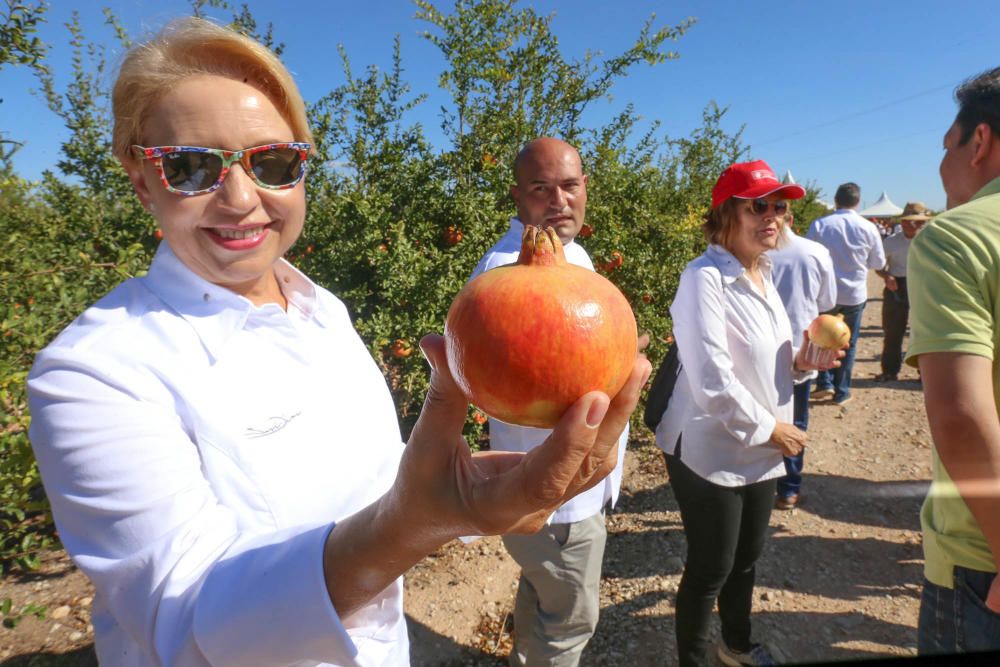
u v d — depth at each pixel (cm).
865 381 664
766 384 230
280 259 138
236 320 111
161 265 113
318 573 78
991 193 134
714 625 295
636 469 482
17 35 276
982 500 116
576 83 577
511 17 549
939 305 123
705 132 973
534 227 84
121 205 523
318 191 498
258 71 117
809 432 505
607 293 79
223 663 78
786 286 424
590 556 220
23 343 298
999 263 119
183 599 80
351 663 78
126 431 87
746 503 230
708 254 236
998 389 123
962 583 141
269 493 104
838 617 276
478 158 532
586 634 229
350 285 459
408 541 79
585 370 72
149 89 105
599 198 589
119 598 84
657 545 373
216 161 106
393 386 434
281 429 110
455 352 76
